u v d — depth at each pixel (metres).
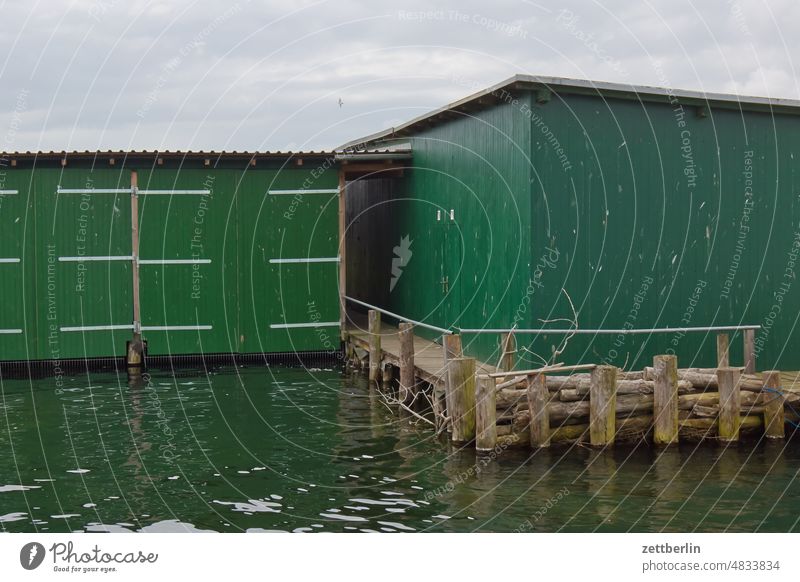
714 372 14.22
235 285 20.91
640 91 15.27
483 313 17.02
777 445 13.45
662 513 10.36
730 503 10.73
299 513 10.43
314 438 13.89
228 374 19.45
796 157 16.50
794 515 10.32
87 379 18.89
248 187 20.88
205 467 12.36
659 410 13.36
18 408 15.98
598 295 15.40
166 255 20.59
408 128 21.14
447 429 14.00
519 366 15.28
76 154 19.72
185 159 20.38
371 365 18.53
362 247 26.45
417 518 10.22
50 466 12.40
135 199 20.38
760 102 15.95
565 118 15.11
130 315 20.53
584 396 13.30
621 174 15.45
